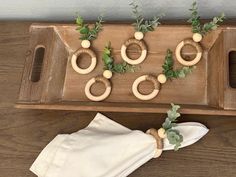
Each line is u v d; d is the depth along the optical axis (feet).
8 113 2.62
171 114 2.23
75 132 2.45
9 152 2.46
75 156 2.30
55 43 2.66
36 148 2.46
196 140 2.31
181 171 2.26
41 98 2.47
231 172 2.21
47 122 2.55
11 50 2.88
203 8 2.70
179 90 2.47
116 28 2.61
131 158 2.24
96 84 2.59
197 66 2.52
